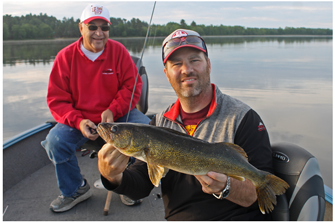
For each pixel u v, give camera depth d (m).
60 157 2.94
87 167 3.92
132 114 3.67
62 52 3.47
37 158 3.87
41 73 11.00
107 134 1.69
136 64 4.11
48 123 4.06
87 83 3.50
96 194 3.27
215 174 1.56
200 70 1.97
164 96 7.41
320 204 1.69
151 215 2.89
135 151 1.66
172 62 2.00
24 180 3.56
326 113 6.18
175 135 1.64
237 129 1.90
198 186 1.91
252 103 6.97
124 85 3.65
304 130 5.40
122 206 3.05
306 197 1.73
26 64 12.59
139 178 2.07
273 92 7.82
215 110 1.99
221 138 1.92
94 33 3.33
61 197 2.96
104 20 3.36
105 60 3.52
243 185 1.70
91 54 3.48
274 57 14.58
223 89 8.38
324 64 12.04
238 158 1.64
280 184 1.64
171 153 1.61
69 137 3.09
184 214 1.92
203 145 1.62
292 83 8.84
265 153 1.86
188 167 1.61
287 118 5.91
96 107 3.53
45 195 3.23
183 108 2.11
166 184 2.09
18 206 3.02
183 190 1.97
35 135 3.86
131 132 1.66
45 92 8.51
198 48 1.94
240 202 1.75
